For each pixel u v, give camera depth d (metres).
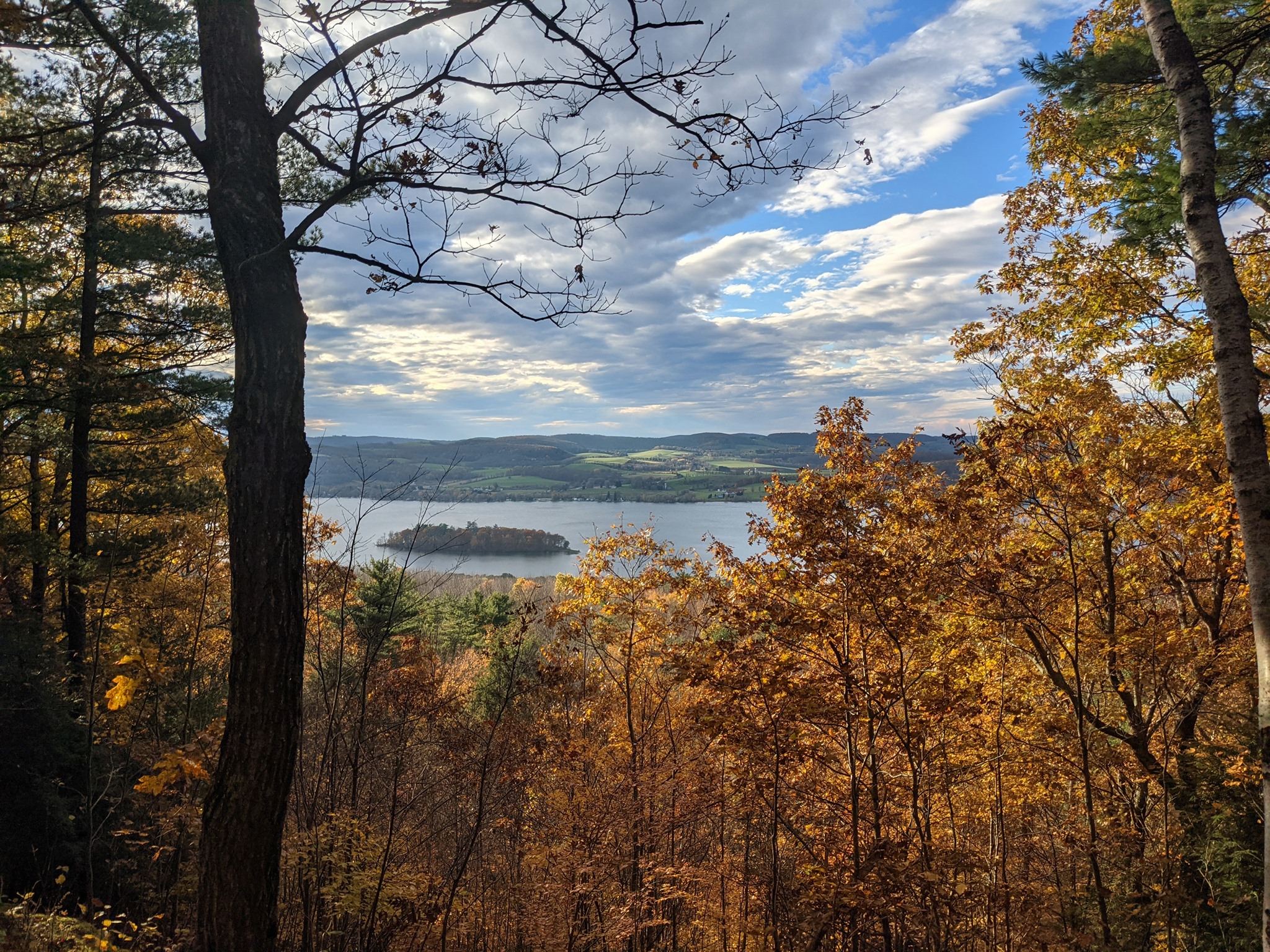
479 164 4.20
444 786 10.52
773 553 9.36
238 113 4.11
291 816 9.57
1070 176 12.48
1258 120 7.07
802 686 9.02
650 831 11.91
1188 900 8.80
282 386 4.07
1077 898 10.02
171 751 3.83
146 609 13.48
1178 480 10.57
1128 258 11.81
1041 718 10.29
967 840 11.40
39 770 9.77
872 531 9.30
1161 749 11.77
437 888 9.95
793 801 10.47
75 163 10.91
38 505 15.63
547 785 12.60
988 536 9.76
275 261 4.11
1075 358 12.66
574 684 14.94
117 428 14.74
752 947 10.79
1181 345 11.23
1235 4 6.68
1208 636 11.20
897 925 9.53
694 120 4.43
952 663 10.27
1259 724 4.41
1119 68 7.13
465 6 4.08
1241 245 10.58
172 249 12.90
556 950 10.40
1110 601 10.98
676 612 14.40
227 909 3.68
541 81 4.28
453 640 37.75
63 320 13.61
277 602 3.93
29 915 5.84
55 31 6.75
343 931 8.58
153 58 10.46
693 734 13.43
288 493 4.04
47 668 10.91
